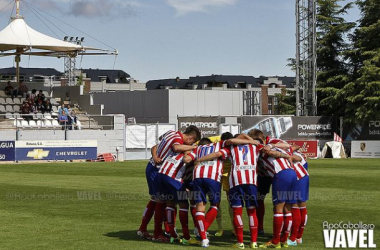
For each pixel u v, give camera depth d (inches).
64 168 1863.9
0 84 2970.0
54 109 2859.3
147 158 2559.1
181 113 3014.3
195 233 733.3
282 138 2679.6
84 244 667.4
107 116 2546.8
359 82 2866.6
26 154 2192.4
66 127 2529.5
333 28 3206.2
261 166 697.6
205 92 3068.4
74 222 815.1
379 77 2837.1
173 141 689.0
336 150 2645.2
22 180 1439.5
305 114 2933.1
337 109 3053.6
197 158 670.5
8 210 924.0
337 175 1595.7
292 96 3715.6
